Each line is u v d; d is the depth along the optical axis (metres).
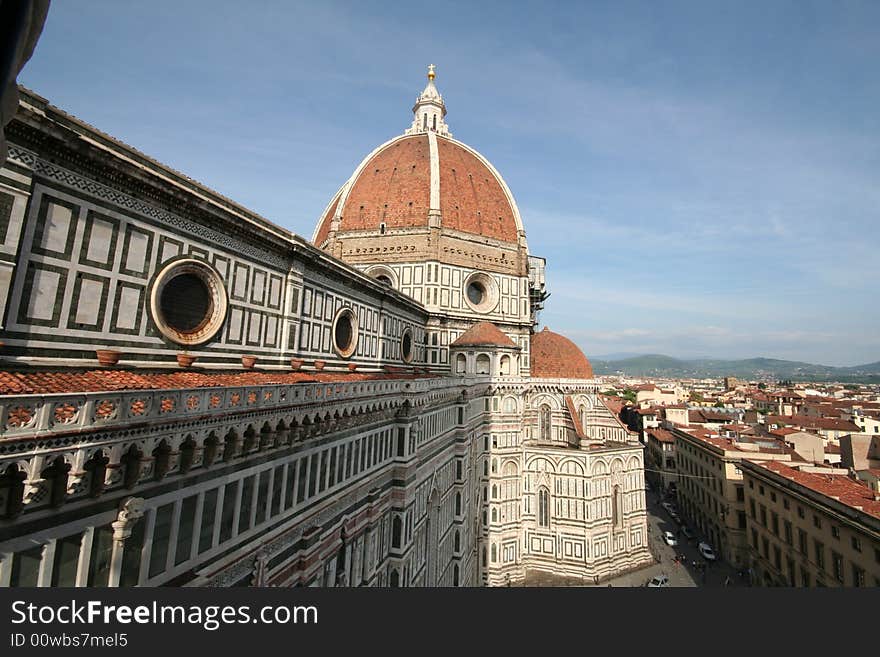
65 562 12.97
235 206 26.92
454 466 53.56
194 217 24.31
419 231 74.38
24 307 16.41
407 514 36.94
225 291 26.39
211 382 21.53
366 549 31.80
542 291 105.44
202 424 16.88
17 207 16.14
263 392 20.25
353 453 30.12
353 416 29.31
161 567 15.87
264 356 30.05
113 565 14.11
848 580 46.09
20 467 11.13
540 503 71.38
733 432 96.25
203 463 17.52
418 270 73.06
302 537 24.25
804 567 54.28
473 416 59.91
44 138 16.86
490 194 85.44
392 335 55.06
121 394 13.66
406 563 36.62
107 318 19.58
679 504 103.62
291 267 32.88
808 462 72.56
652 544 83.56
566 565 69.00
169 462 15.48
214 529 18.25
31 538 12.12
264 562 21.11
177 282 23.72
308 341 35.38
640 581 68.25
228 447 18.69
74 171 18.23
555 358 83.38
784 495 59.53
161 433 15.13
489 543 67.75
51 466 11.88
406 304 58.97
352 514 29.95
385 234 75.81
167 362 22.42
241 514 19.75
